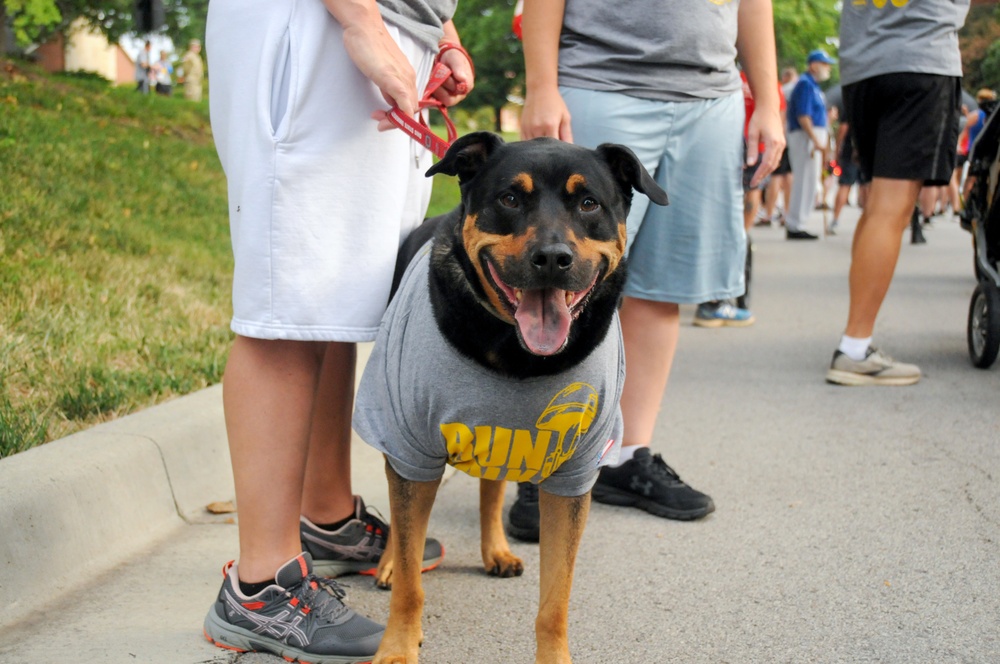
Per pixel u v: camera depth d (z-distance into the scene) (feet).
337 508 10.03
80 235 19.38
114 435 10.95
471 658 8.43
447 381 7.55
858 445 14.55
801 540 11.05
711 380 18.90
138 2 32.42
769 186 52.49
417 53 9.11
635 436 12.28
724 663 8.35
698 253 11.85
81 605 8.93
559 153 7.94
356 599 9.70
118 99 38.29
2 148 23.39
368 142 8.42
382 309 8.70
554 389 7.55
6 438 10.68
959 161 51.37
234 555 10.14
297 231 8.13
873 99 17.46
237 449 8.41
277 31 8.01
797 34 39.01
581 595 9.71
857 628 8.93
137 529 10.37
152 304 17.04
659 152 11.55
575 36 11.66
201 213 24.70
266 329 8.14
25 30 29.25
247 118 8.11
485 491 10.12
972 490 12.51
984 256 18.70
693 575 10.16
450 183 50.37
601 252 7.85
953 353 20.52
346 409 9.86
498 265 7.44
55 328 14.39
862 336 18.15
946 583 9.82
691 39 11.32
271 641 8.30
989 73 78.48
